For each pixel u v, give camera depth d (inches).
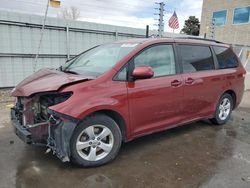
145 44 153.3
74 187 116.5
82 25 358.6
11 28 305.1
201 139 181.2
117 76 138.3
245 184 123.6
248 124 221.9
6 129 186.1
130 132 145.3
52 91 124.4
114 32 388.5
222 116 213.5
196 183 123.4
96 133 134.0
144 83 146.9
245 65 415.2
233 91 215.2
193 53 181.2
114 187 117.9
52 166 134.0
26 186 115.8
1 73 308.7
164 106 158.2
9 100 272.1
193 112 181.8
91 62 160.4
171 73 163.6
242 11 879.1
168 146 166.9
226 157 152.8
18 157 142.5
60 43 347.3
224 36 942.4
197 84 177.5
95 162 134.1
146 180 124.6
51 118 123.7
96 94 129.0
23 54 320.2
